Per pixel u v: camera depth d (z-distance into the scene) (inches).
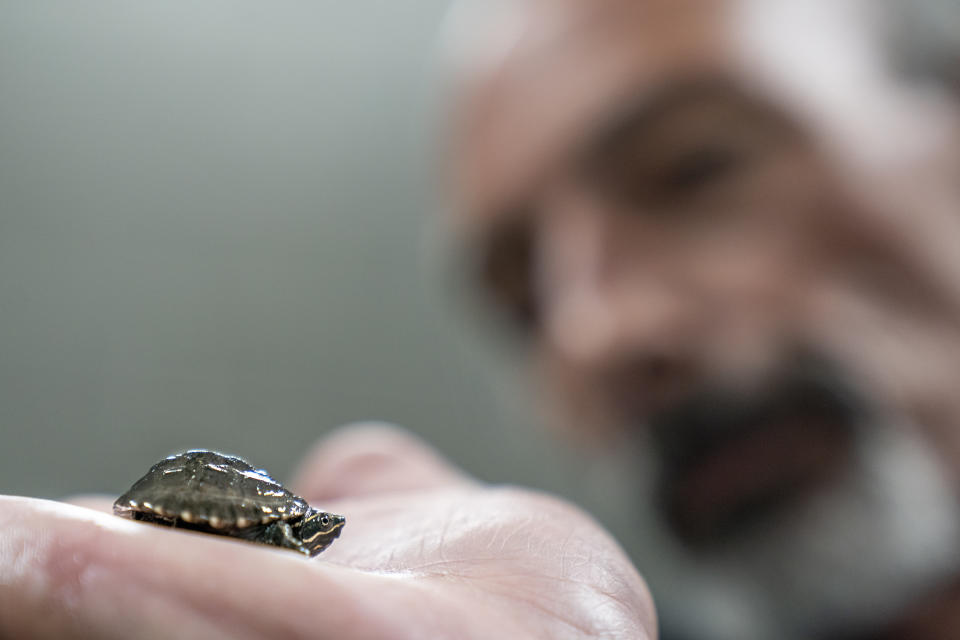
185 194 39.6
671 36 15.2
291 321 40.0
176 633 7.1
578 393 17.0
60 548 7.2
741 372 14.0
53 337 37.8
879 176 14.3
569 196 16.7
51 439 37.3
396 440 11.3
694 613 18.6
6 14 37.4
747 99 14.7
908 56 15.6
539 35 17.3
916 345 13.9
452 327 40.0
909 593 13.7
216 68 39.7
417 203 40.7
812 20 15.6
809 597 13.9
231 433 39.0
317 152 40.8
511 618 7.3
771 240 14.6
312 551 8.4
